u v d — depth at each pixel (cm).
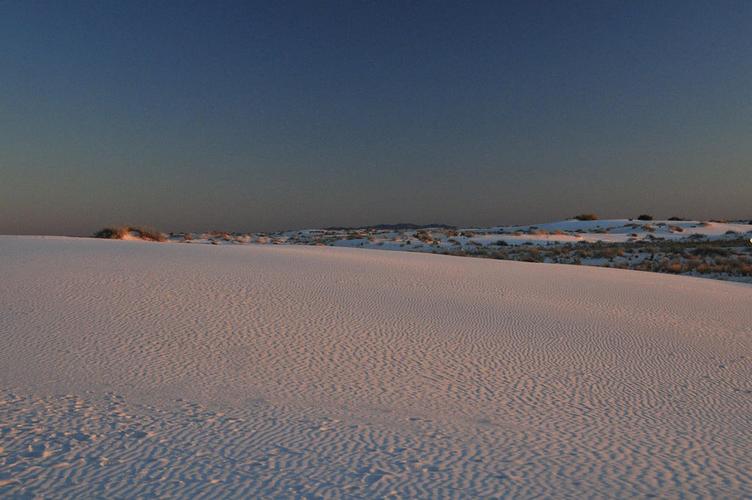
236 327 1185
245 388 835
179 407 739
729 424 780
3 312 1188
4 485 509
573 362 1095
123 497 498
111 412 706
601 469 602
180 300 1388
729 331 1487
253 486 528
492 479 566
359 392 846
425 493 528
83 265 1788
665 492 551
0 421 655
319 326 1242
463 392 872
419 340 1186
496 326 1372
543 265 3003
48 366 880
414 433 688
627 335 1364
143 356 961
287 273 1909
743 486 571
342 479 550
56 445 599
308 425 698
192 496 504
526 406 820
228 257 2241
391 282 1906
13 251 2052
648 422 774
